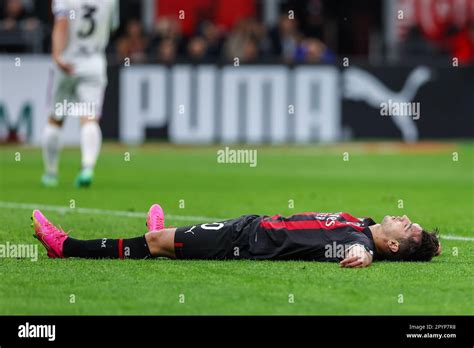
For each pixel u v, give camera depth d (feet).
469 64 260.42
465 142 260.01
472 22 298.97
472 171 201.67
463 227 113.19
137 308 68.80
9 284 75.46
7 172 190.80
